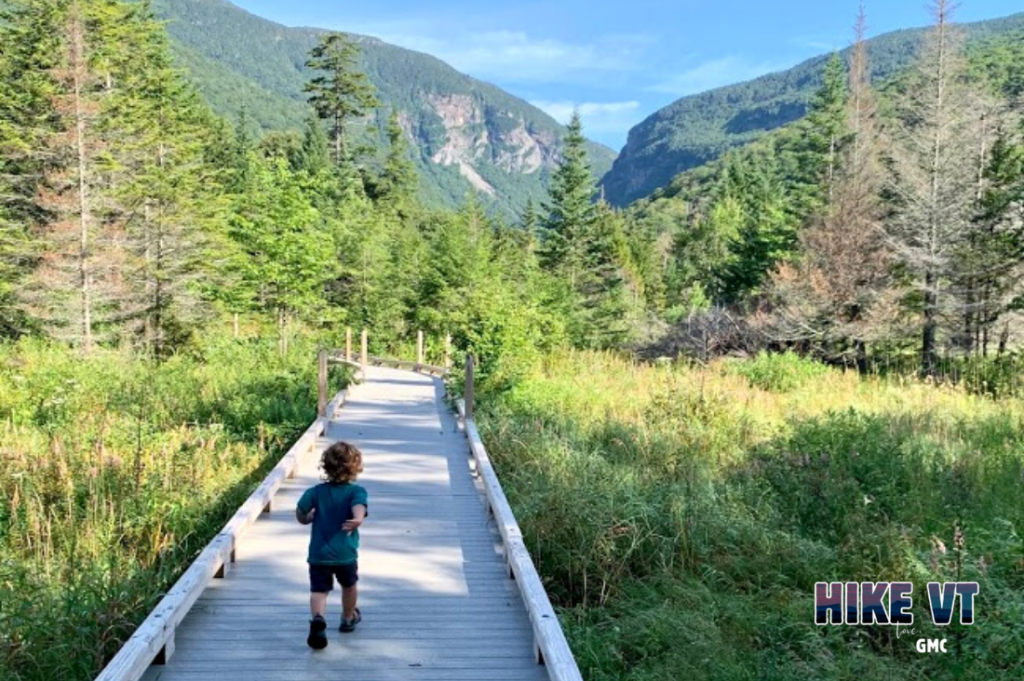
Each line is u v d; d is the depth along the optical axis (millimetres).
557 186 49531
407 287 39062
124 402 15320
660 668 6434
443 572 7363
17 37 28844
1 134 26406
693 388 18516
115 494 9492
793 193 47219
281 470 9977
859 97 40469
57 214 26359
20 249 24578
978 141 28922
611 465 12039
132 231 27984
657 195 178750
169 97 33812
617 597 8172
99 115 25297
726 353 35125
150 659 5094
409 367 27484
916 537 8867
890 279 31188
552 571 8570
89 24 28281
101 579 7168
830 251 31891
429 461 12117
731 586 8203
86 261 23750
